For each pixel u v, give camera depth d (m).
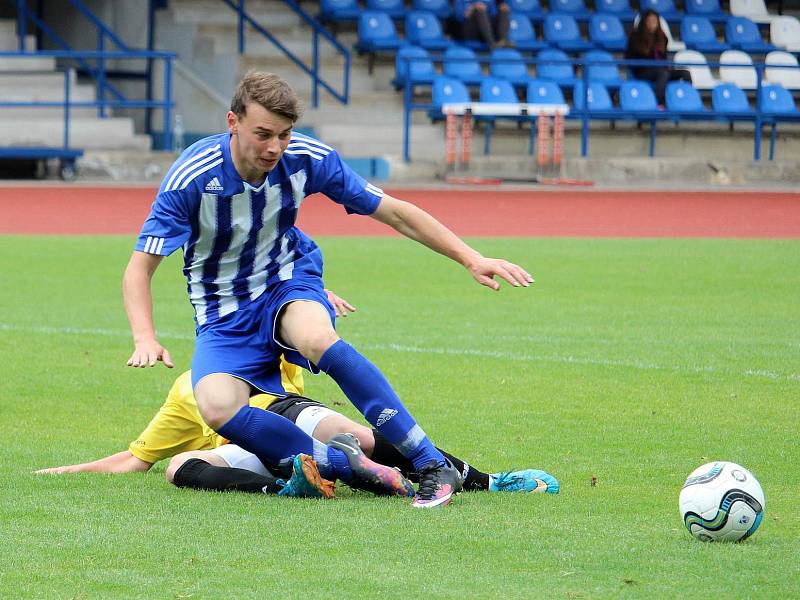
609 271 37.97
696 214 55.09
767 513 13.38
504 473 14.55
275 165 14.34
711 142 74.38
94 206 55.16
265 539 12.12
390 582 10.80
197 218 14.48
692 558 11.50
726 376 22.28
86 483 14.71
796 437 17.53
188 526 12.62
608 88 73.19
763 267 39.03
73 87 71.62
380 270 37.84
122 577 10.96
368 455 14.70
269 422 14.18
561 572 11.08
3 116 69.12
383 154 71.31
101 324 27.81
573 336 26.62
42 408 19.64
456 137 66.94
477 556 11.57
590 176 70.00
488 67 74.75
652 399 20.28
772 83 76.06
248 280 14.83
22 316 28.78
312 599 10.37
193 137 75.56
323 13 77.69
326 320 14.40
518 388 21.19
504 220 52.22
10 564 11.34
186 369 23.02
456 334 26.77
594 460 16.14
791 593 10.52
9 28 74.50
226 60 75.75
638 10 83.50
